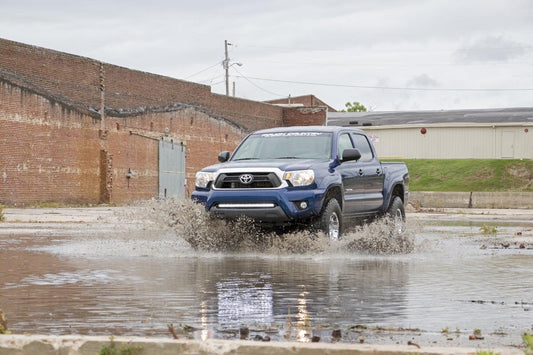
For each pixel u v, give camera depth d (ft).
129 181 131.95
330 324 18.58
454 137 196.75
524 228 64.69
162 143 141.59
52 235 50.80
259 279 27.84
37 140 110.83
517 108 225.15
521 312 20.62
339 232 41.22
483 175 182.70
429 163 194.49
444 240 48.83
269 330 17.75
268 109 178.60
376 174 45.75
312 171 39.24
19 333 17.17
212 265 32.89
